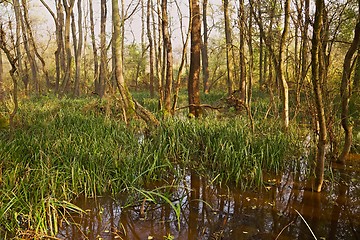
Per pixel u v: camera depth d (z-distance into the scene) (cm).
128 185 509
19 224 397
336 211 438
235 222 411
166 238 374
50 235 379
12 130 665
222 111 1178
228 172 543
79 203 466
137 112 924
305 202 465
